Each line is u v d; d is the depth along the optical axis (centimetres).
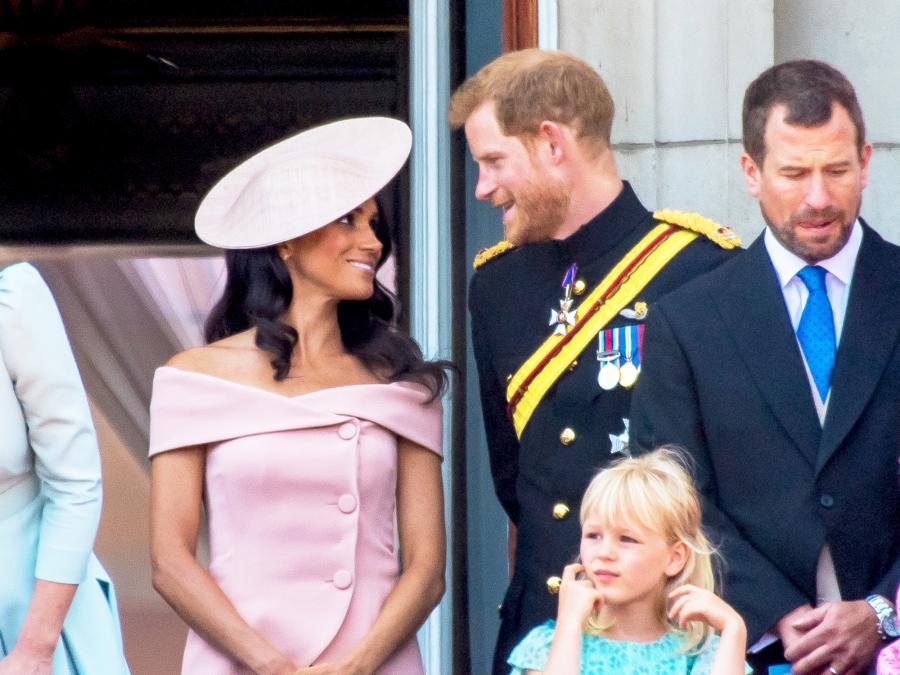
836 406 1572
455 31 2161
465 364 2123
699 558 1486
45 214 3478
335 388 1658
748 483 1579
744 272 1633
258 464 1617
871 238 1641
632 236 1723
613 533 1473
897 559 1558
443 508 1702
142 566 2711
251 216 1689
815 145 1591
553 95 1702
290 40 3406
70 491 1641
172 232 3466
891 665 1450
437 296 2144
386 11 2827
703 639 1476
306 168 1692
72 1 3509
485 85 1727
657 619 1484
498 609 1912
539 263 1756
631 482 1475
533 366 1711
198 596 1591
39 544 1638
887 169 2150
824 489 1566
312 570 1612
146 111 3556
